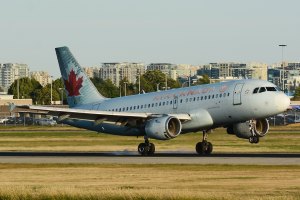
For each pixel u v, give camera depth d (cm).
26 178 7544
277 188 6400
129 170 8269
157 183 6931
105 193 5888
